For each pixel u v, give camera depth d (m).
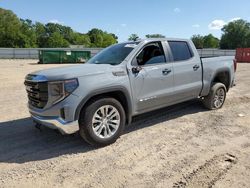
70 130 4.33
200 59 6.36
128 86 4.86
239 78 14.56
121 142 4.91
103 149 4.62
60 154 4.46
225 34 110.12
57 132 5.42
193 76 6.13
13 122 6.18
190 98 6.27
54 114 4.34
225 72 7.11
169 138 5.08
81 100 4.32
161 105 5.60
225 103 7.84
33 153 4.52
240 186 3.45
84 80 4.37
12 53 52.25
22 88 11.13
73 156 4.38
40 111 4.48
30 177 3.75
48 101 4.34
